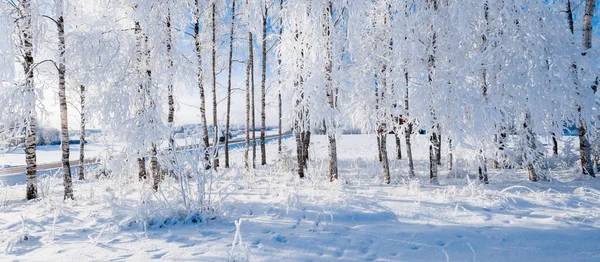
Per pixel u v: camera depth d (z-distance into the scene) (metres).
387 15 8.57
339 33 8.48
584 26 8.32
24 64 8.06
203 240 4.31
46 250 4.11
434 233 4.48
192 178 10.12
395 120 9.88
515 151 8.41
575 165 10.77
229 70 13.68
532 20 6.79
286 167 12.86
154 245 4.17
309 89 8.27
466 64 7.10
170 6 8.52
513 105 7.17
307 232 4.61
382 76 9.12
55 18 7.98
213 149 5.69
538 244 3.96
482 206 5.79
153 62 8.53
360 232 4.60
